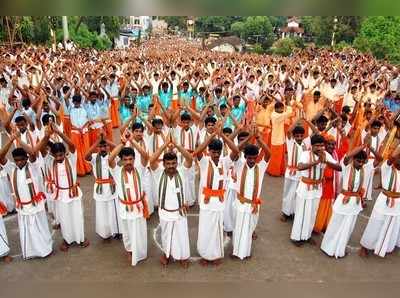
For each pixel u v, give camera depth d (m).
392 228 5.66
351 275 5.41
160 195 5.24
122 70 16.11
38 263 5.57
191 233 6.52
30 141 7.13
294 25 43.12
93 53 24.31
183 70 15.84
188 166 5.35
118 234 6.24
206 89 11.16
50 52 21.14
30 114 8.51
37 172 5.59
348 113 9.06
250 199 5.40
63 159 5.57
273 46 40.81
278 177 9.05
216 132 5.64
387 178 5.50
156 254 5.87
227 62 19.31
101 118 9.22
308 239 6.23
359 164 5.38
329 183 6.12
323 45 31.45
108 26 41.28
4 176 6.77
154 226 6.72
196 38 68.44
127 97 9.38
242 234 5.56
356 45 24.67
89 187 8.27
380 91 12.05
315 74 13.14
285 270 5.50
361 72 15.34
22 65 15.41
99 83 11.71
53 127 5.96
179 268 5.50
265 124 9.02
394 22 23.92
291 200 6.73
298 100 11.60
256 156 5.22
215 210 5.27
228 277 5.30
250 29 47.69
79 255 5.80
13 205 7.08
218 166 5.20
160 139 7.03
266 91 11.09
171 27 89.75
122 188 5.24
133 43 52.72
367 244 5.81
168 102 11.28
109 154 5.59
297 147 6.50
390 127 7.65
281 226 6.80
